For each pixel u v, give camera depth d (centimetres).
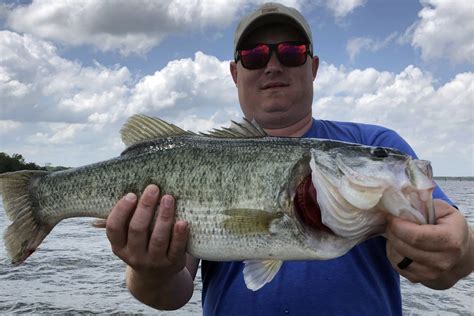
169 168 61
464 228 47
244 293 65
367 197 52
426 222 49
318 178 56
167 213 57
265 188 58
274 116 78
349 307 62
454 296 172
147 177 62
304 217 56
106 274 206
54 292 176
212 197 59
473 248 52
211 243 59
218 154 60
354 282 63
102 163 66
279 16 78
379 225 53
